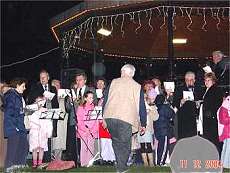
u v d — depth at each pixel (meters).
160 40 16.83
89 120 9.99
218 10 11.92
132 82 7.54
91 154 10.11
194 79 10.65
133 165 10.02
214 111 9.64
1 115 9.97
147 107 9.99
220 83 11.02
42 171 9.11
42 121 10.04
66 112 10.20
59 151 10.73
